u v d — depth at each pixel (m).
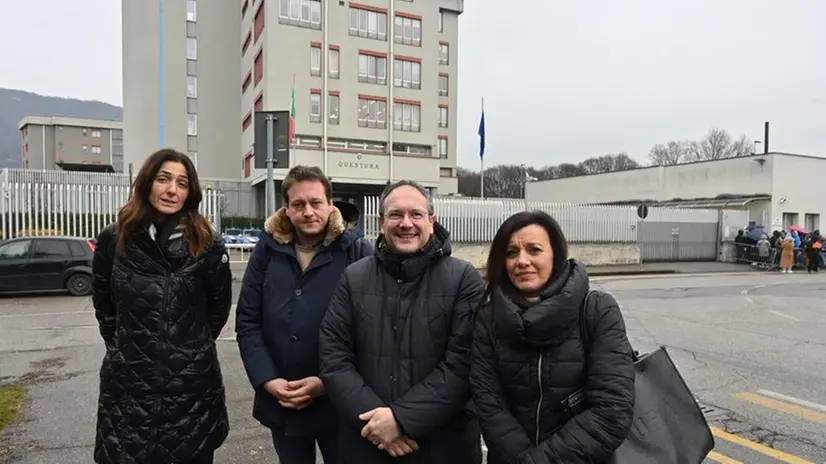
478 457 2.57
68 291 12.57
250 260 2.94
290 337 2.73
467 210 21.25
